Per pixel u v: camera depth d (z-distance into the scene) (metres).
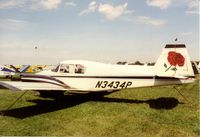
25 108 9.47
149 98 11.99
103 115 8.32
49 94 11.63
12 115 8.30
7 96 12.41
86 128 6.86
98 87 10.82
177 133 6.48
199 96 12.70
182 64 9.62
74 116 8.20
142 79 10.16
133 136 6.24
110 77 10.62
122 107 9.62
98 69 10.80
